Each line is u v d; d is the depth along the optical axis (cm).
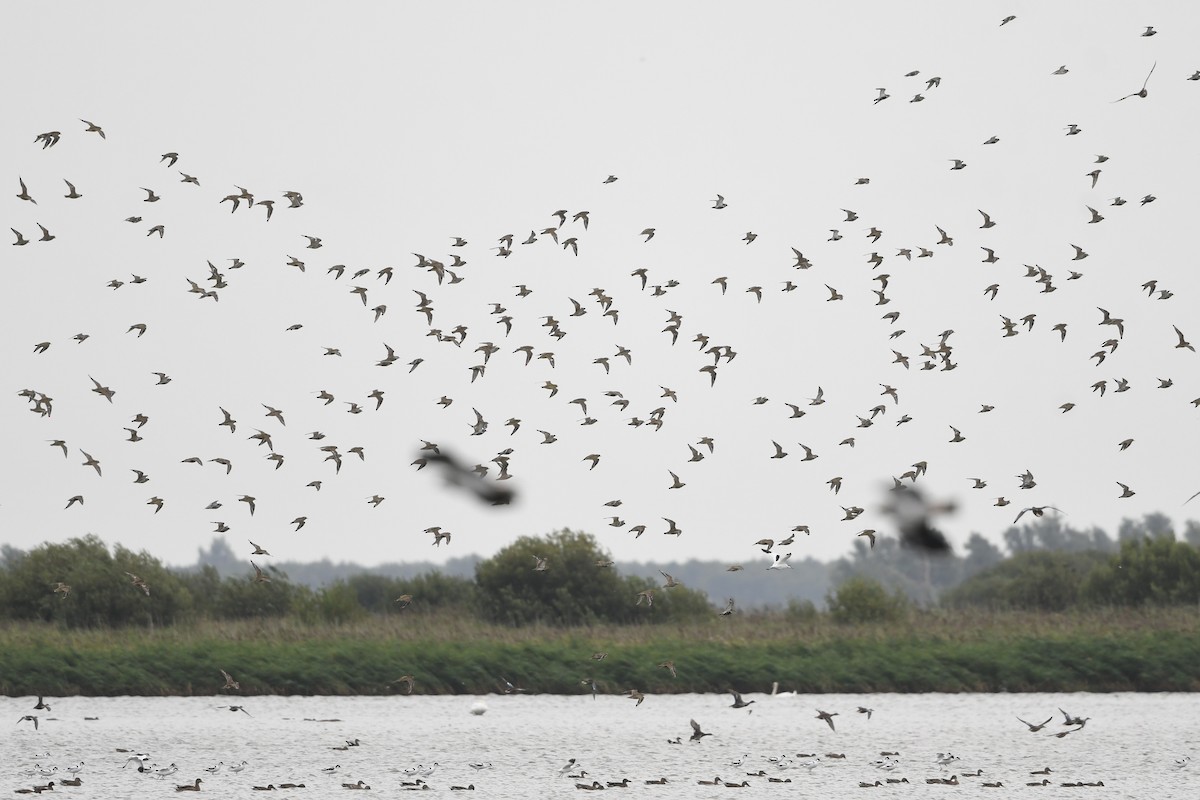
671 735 6009
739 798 4756
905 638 7894
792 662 7431
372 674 7125
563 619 9056
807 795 4812
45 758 5288
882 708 6819
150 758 5303
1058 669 7412
